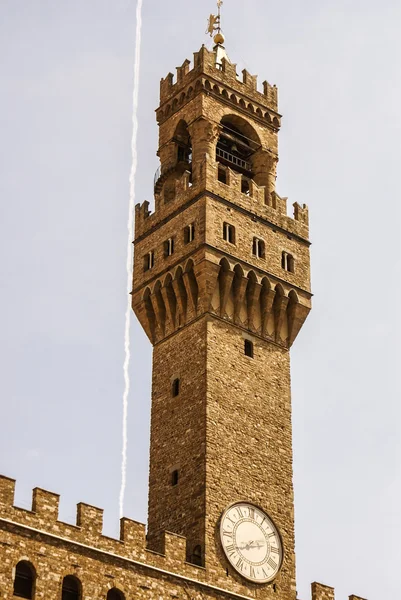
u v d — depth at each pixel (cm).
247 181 12106
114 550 9450
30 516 9112
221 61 12588
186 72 12425
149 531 10625
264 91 12694
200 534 10144
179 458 10681
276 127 12581
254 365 11150
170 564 9744
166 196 12069
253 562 10288
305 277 11812
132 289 11769
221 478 10438
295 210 12119
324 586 10569
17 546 8944
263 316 11419
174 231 11588
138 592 9438
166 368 11238
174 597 9638
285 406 11194
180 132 12400
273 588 10319
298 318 11600
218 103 12181
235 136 12394
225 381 10875
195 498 10356
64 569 9112
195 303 11181
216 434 10581
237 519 10362
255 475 10675
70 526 9288
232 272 11206
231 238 11412
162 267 11531
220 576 10031
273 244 11712
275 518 10619
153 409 11181
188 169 12288
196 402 10762
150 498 10775
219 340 11006
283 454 10950
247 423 10838
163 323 11475
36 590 8912
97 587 9231
